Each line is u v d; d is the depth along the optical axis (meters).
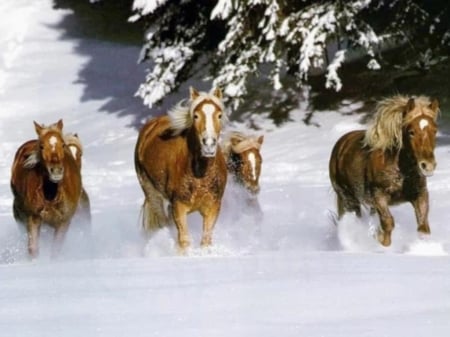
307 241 17.05
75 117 37.28
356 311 8.45
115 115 36.69
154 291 9.61
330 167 16.58
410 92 32.81
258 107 33.81
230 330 7.71
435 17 32.56
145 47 34.72
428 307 8.58
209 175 14.73
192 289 9.66
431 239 15.92
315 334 7.50
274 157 29.33
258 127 32.56
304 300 8.96
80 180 15.93
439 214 19.45
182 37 34.16
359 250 15.66
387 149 15.00
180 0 34.00
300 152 29.66
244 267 11.37
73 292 9.73
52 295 9.57
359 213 16.39
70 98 39.03
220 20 33.69
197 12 34.00
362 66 35.25
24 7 47.81
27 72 41.88
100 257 15.76
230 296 9.23
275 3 31.25
